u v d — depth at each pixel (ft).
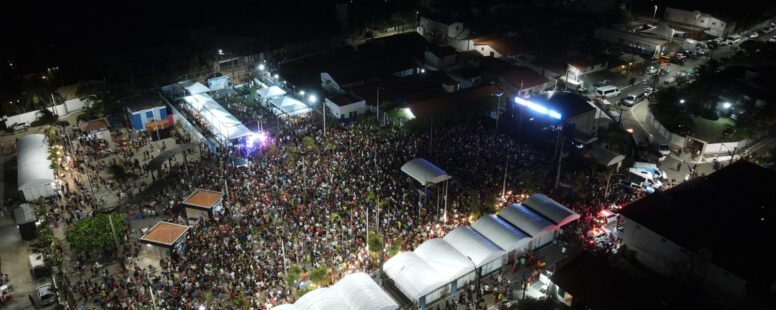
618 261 147.33
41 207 175.63
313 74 322.14
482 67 333.01
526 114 253.03
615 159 209.77
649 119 271.08
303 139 220.84
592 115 242.37
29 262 153.89
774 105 260.83
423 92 285.43
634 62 344.90
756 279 122.72
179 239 155.74
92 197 184.55
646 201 150.51
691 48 383.86
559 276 132.26
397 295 142.72
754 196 157.69
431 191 182.50
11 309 138.31
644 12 460.96
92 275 148.25
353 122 247.91
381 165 199.93
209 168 203.21
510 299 138.00
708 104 273.13
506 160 194.59
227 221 166.81
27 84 269.64
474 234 152.87
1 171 211.82
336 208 168.76
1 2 409.90
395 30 427.74
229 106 275.59
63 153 216.13
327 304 123.85
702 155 232.94
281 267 144.97
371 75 306.96
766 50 344.69
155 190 191.62
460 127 248.11
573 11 487.20
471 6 476.54
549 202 168.86
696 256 130.93
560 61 342.85
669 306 124.26
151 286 134.51
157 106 250.57
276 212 167.22
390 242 155.53
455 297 142.31
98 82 279.90
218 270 144.36
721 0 436.76
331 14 426.51
